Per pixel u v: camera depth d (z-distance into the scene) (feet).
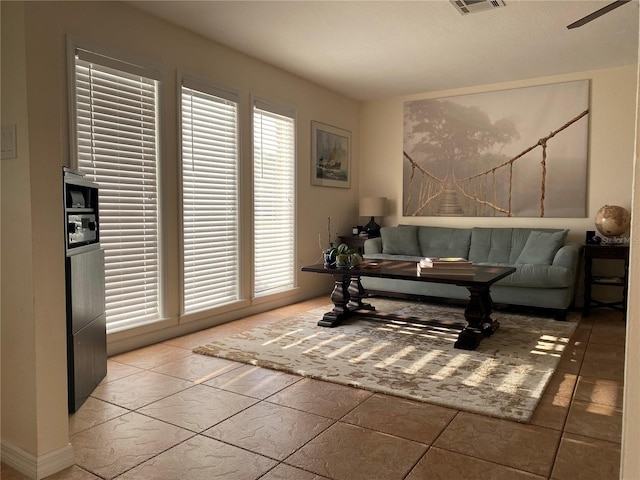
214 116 13.89
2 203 6.31
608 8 8.22
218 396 8.73
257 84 15.48
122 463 6.45
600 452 6.70
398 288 17.24
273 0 11.14
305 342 12.08
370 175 21.31
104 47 10.79
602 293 16.94
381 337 12.57
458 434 7.25
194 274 13.38
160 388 9.11
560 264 14.93
